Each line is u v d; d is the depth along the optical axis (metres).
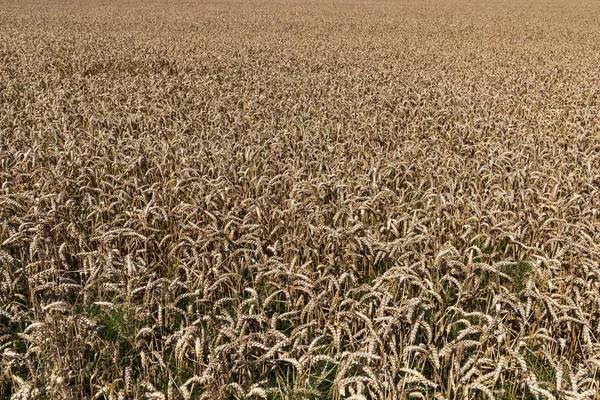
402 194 7.28
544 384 4.35
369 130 11.07
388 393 3.72
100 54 21.67
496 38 34.00
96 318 4.76
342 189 7.25
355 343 4.48
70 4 60.78
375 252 5.79
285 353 4.02
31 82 14.92
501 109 13.91
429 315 4.99
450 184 7.38
